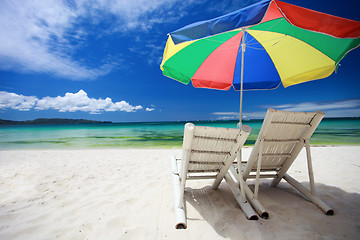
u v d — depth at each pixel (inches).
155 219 78.7
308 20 58.9
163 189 111.5
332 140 335.6
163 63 92.4
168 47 86.3
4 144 363.6
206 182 124.1
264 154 92.6
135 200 96.8
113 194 104.7
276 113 78.2
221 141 81.4
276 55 110.1
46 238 67.0
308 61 100.5
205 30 63.6
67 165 170.9
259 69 125.9
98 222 76.9
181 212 77.2
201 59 113.8
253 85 131.6
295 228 71.1
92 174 142.7
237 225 73.7
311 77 101.9
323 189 107.7
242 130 76.7
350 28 60.3
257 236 66.6
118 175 140.1
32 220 78.8
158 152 236.4
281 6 57.2
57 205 92.5
